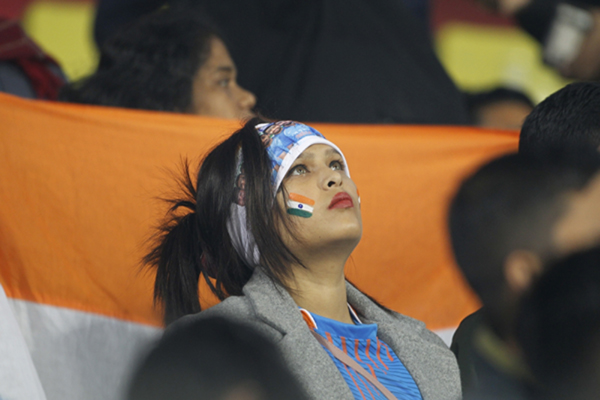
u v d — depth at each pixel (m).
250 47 14.09
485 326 5.95
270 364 3.73
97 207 9.33
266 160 7.20
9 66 12.99
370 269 10.10
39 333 8.74
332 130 10.51
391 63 14.11
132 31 12.71
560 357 4.54
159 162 9.61
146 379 3.66
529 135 8.05
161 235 8.38
